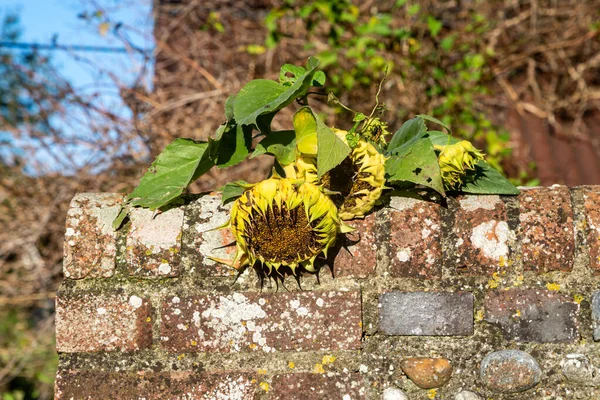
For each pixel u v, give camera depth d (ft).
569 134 9.35
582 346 3.40
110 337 3.39
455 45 8.84
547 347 3.41
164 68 9.72
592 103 9.86
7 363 10.41
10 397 9.96
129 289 3.41
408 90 8.38
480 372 3.40
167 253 3.40
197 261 3.40
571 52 9.95
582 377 3.37
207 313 3.40
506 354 3.39
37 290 10.11
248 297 3.40
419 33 8.82
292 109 8.07
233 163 3.52
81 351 3.39
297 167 3.30
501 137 8.23
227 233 3.42
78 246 3.41
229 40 9.75
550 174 8.75
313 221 3.15
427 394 3.40
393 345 3.41
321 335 3.39
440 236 3.42
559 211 3.42
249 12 10.09
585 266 3.42
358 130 3.46
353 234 3.40
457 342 3.41
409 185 3.45
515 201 3.45
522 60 9.68
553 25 9.88
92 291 3.41
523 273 3.42
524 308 3.40
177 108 8.87
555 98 9.59
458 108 8.31
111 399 3.37
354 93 8.44
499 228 3.42
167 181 3.50
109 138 8.52
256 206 3.14
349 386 3.38
